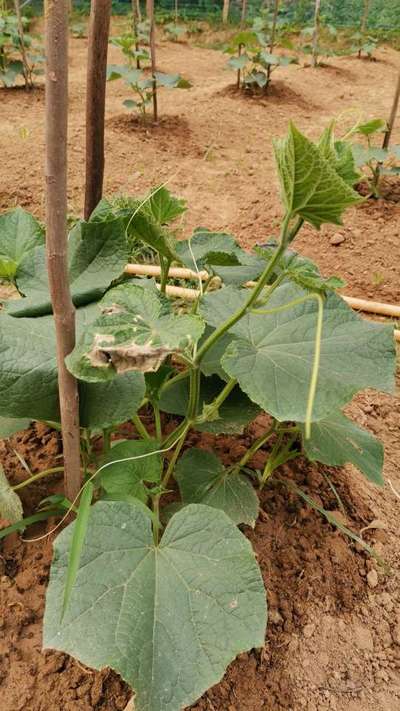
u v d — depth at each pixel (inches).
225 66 90.4
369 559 19.3
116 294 13.5
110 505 13.7
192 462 18.6
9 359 15.0
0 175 44.9
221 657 12.1
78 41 103.9
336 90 78.7
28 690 14.9
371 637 17.3
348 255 38.4
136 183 46.3
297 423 18.3
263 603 12.6
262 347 15.0
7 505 16.8
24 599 16.6
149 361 12.3
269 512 19.9
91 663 11.6
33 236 20.1
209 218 42.5
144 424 22.2
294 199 11.6
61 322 13.2
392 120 43.8
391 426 25.6
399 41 120.8
